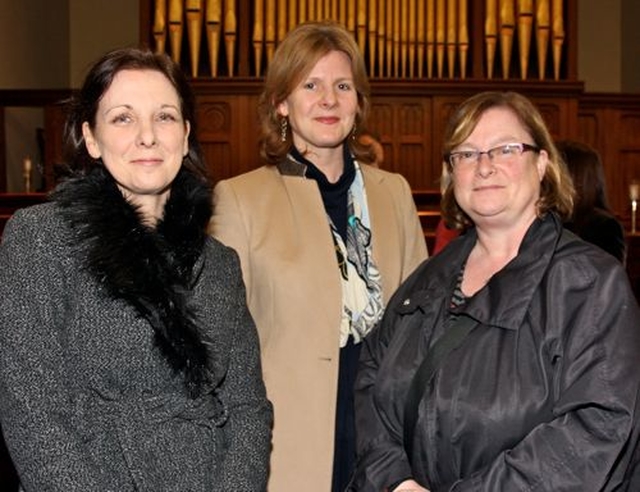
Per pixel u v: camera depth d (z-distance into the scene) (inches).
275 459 97.7
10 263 73.3
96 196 76.4
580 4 413.4
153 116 79.4
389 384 87.3
